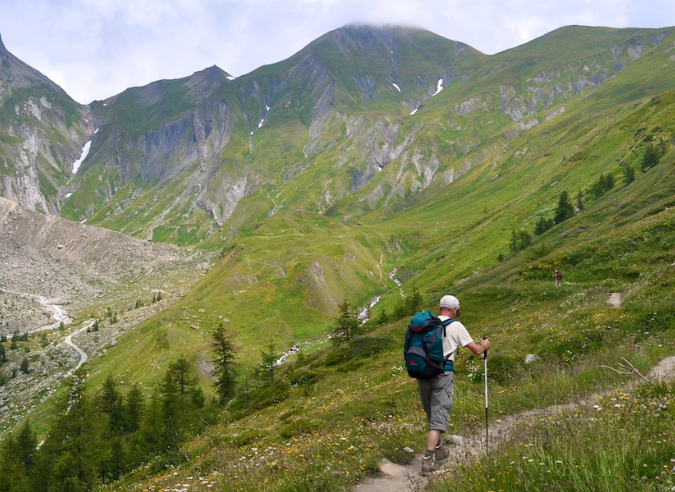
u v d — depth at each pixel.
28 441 67.00
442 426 8.07
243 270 194.12
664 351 15.30
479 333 40.38
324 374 44.22
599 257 51.62
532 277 56.31
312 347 139.62
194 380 81.88
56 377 163.75
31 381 165.00
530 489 5.37
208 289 197.75
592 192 135.00
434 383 8.21
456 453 8.62
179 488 10.98
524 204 194.12
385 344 49.31
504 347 26.70
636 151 146.38
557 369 16.00
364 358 47.56
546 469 5.50
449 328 8.23
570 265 54.78
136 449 53.53
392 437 10.68
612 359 15.12
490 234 175.62
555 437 6.66
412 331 8.38
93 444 58.12
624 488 4.82
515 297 51.62
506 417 11.87
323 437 13.49
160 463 22.66
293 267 186.00
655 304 23.16
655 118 163.75
